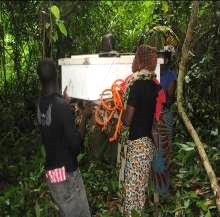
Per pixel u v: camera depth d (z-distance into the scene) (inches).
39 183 217.8
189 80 243.4
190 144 212.8
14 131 265.3
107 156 208.8
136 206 173.2
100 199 205.5
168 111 189.0
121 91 171.5
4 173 235.9
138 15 292.7
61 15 287.0
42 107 154.3
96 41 286.7
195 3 198.8
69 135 150.7
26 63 270.8
